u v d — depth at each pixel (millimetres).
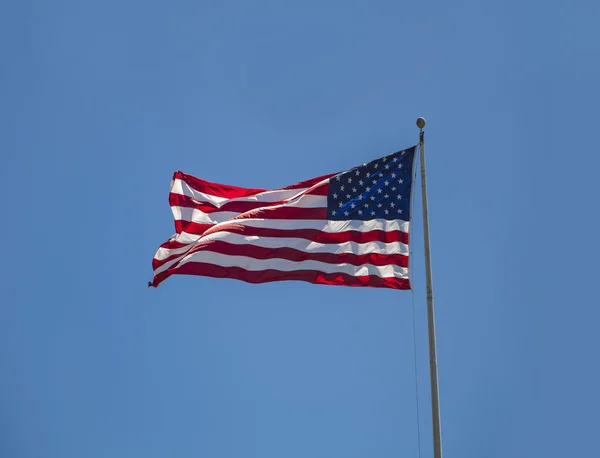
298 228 21266
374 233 21078
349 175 21703
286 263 20953
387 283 20625
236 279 20828
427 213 19344
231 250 21062
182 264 20938
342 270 20766
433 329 17812
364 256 20891
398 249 20906
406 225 21094
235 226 21328
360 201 21438
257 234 21250
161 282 21266
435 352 17609
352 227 21172
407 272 20703
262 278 20844
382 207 21344
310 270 20828
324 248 21016
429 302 18172
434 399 17109
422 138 20141
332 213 21375
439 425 16844
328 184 21656
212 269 20875
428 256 18859
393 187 21516
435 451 16656
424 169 19891
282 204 21609
